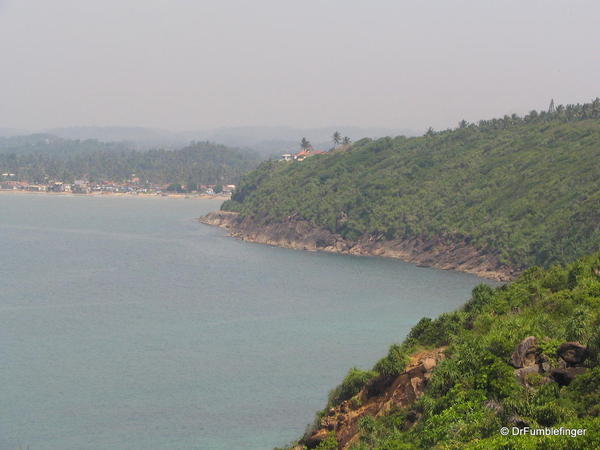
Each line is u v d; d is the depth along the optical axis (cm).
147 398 13738
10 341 17625
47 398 13650
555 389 8219
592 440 6650
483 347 9425
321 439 10300
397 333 18725
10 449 11444
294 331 18950
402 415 9550
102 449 11488
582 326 9106
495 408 8312
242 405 13450
